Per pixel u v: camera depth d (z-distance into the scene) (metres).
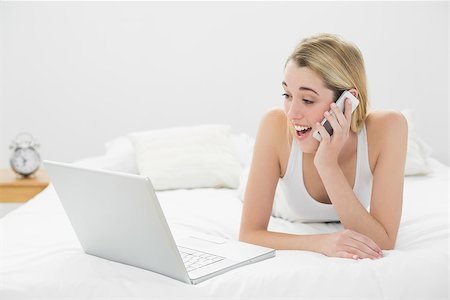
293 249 1.68
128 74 3.65
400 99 3.60
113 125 3.69
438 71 3.56
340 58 1.63
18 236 1.82
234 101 3.65
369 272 1.35
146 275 1.40
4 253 1.62
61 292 1.33
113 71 3.65
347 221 1.71
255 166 1.86
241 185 2.54
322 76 1.61
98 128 3.69
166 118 3.68
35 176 3.40
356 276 1.33
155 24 3.62
